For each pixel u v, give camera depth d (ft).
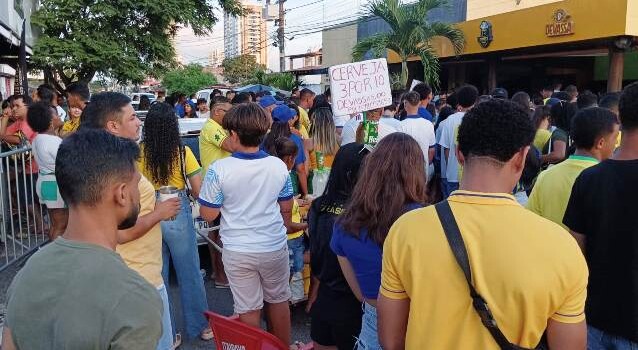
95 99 10.02
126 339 4.68
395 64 70.38
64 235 5.31
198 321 13.65
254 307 11.53
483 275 5.08
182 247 13.03
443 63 69.72
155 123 12.25
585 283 5.09
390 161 7.78
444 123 20.76
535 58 65.36
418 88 23.50
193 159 13.07
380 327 5.85
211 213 11.23
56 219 15.92
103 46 53.78
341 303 9.22
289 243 14.19
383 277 5.77
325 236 9.20
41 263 5.06
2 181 18.04
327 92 31.30
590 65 65.67
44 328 4.80
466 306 5.19
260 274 11.53
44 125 15.71
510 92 67.36
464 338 5.20
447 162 20.53
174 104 43.73
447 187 20.65
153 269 9.76
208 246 17.72
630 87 7.57
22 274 5.09
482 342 5.14
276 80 98.48
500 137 5.23
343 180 9.29
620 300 7.46
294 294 14.55
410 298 5.49
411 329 5.45
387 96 17.26
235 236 11.22
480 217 5.28
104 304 4.73
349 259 8.03
